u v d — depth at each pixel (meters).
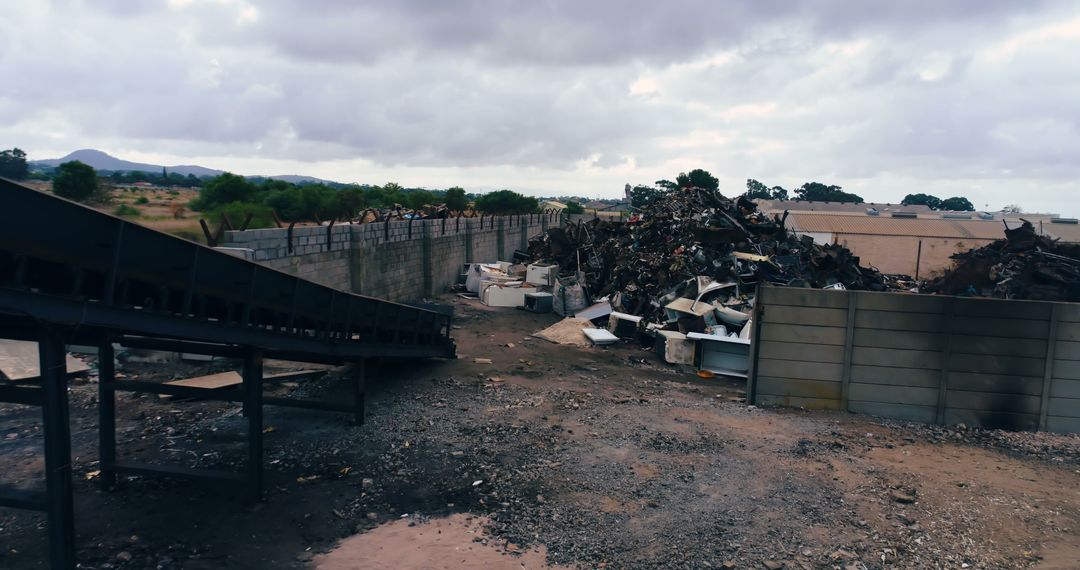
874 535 6.56
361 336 9.90
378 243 19.11
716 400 11.75
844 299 11.04
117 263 5.16
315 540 6.30
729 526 6.71
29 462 7.66
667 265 21.34
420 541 6.31
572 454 8.59
